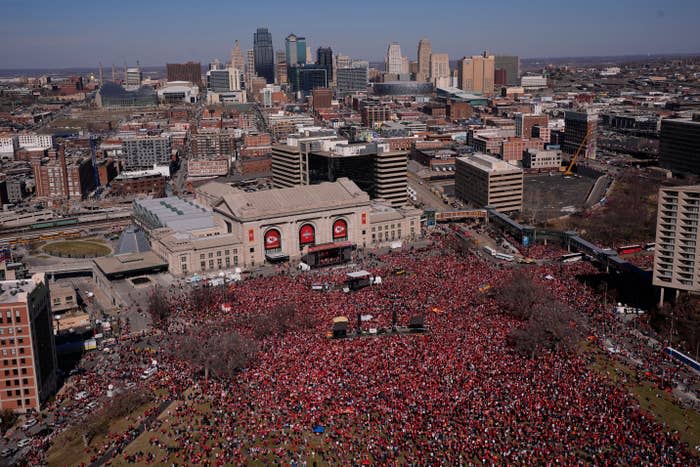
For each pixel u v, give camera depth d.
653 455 168.88
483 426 181.75
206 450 178.00
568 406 193.12
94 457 180.75
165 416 198.62
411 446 174.12
